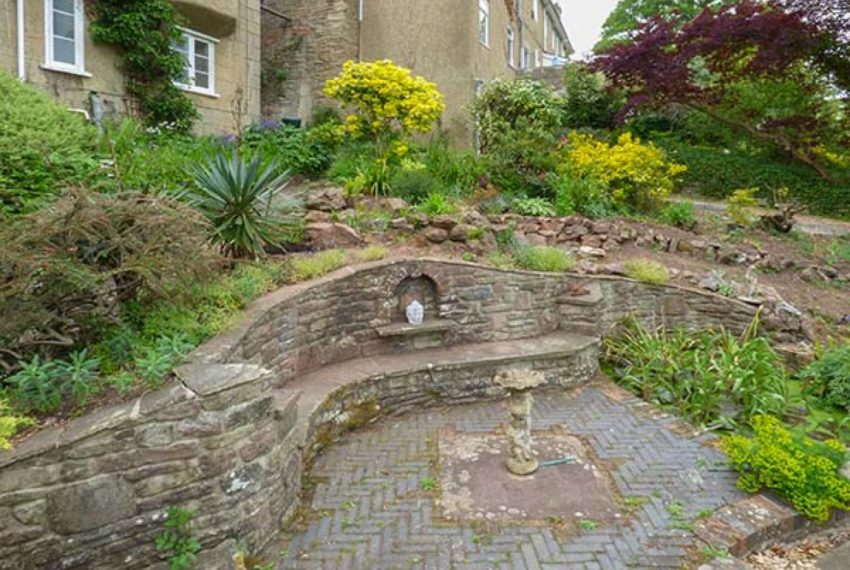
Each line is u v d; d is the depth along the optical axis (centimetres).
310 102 1372
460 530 336
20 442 247
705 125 1472
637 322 673
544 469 410
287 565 303
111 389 291
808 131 1234
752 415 518
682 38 1145
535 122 962
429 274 583
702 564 307
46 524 246
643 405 539
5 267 276
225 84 1147
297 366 479
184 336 343
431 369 527
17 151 435
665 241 843
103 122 763
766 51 1083
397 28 1307
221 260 384
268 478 314
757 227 984
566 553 316
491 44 1398
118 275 334
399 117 884
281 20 1381
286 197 613
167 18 966
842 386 546
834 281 834
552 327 658
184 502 277
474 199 827
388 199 728
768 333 691
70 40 879
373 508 358
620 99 1406
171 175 602
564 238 794
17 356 290
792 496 363
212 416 281
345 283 527
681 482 394
